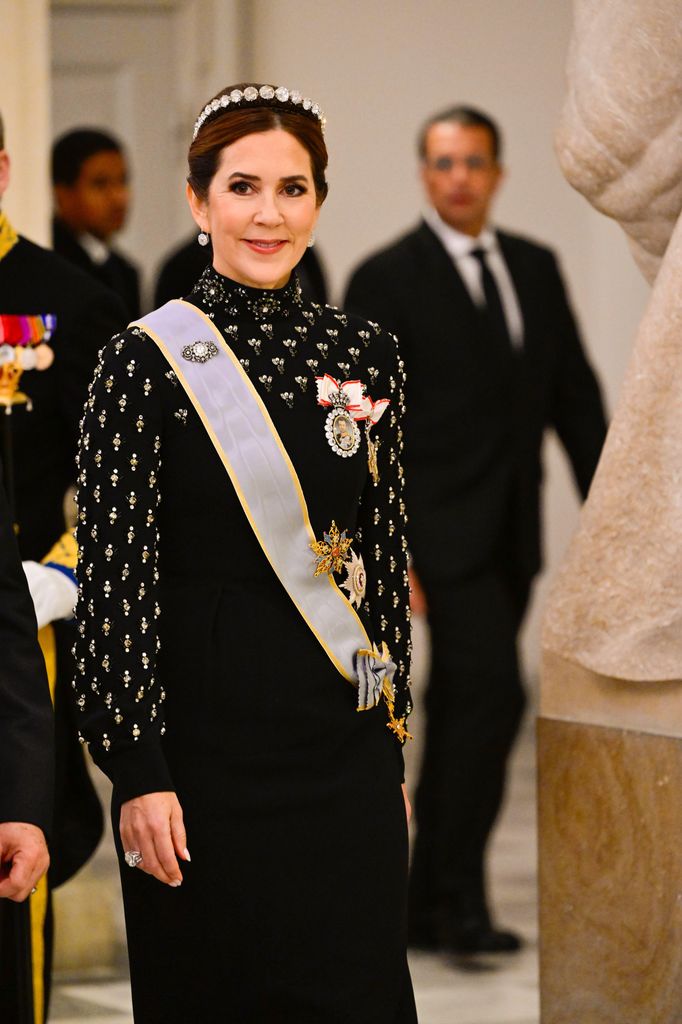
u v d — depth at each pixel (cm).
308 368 690
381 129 2272
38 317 866
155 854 653
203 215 698
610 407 2272
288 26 2247
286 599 682
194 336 680
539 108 2295
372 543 723
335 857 676
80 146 1606
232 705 671
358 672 685
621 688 798
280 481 673
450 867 1253
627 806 793
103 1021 1065
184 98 2288
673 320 758
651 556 774
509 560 1325
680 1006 773
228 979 673
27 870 607
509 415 1316
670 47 765
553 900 823
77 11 2295
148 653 659
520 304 1333
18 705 628
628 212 791
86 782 861
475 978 1175
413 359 1316
